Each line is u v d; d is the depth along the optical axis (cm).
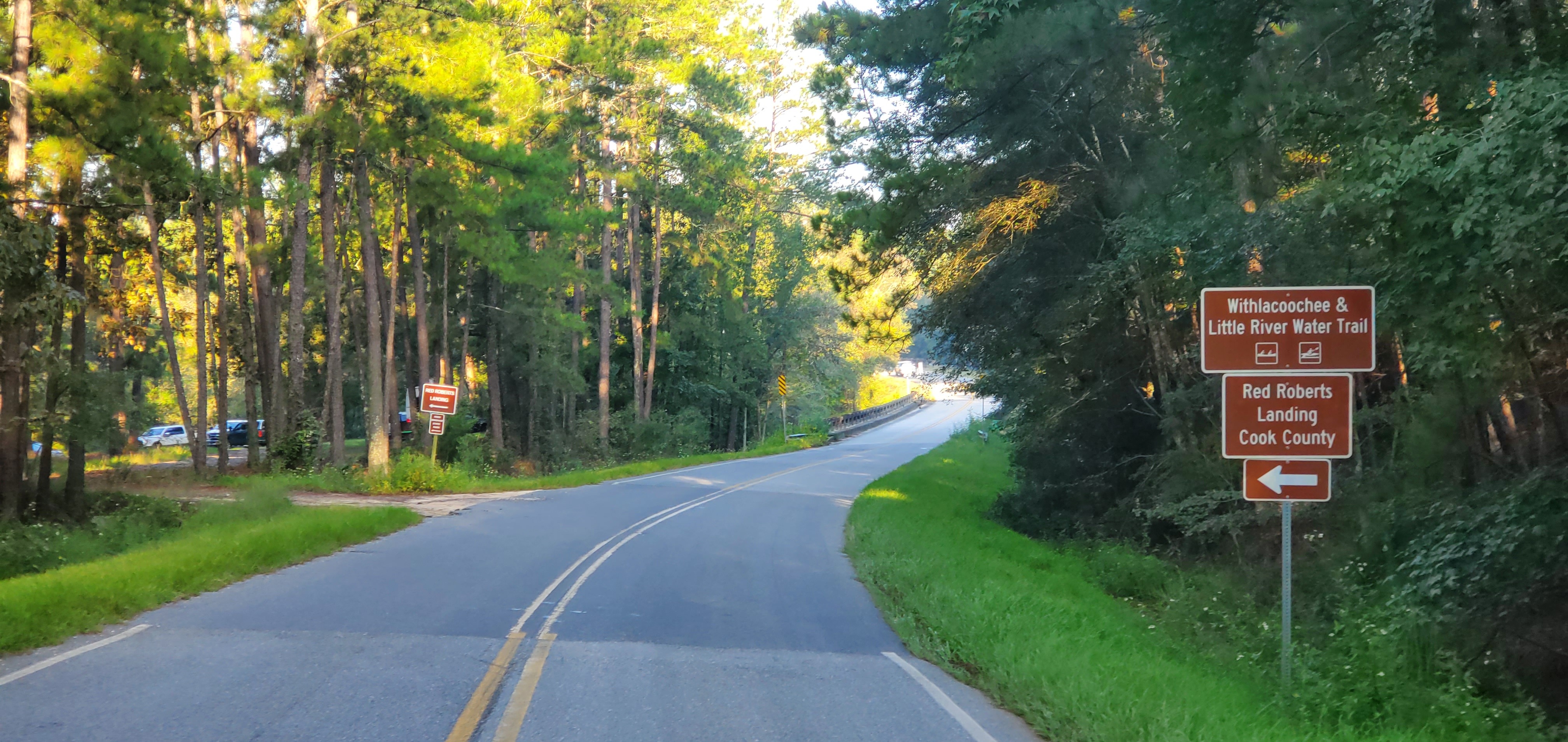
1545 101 831
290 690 732
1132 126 2122
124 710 667
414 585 1249
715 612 1158
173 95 2358
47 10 2166
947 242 2372
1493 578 1051
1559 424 1136
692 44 4753
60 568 1631
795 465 4616
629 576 1398
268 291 3325
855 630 1092
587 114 3959
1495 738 855
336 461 3141
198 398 3192
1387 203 993
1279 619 1370
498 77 3391
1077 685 778
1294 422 897
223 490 2770
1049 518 2795
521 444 4947
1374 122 1098
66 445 2439
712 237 5525
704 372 6612
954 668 925
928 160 2264
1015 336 2564
